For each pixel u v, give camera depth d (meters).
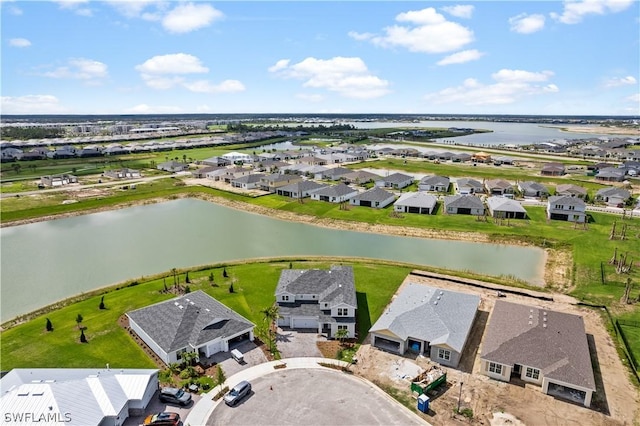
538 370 45.81
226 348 52.56
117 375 43.41
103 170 192.38
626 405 43.00
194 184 160.50
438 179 149.25
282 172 185.00
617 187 142.62
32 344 54.38
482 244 95.75
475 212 116.00
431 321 54.03
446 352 49.69
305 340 55.28
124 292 69.44
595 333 56.38
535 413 41.78
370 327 58.50
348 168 192.62
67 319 60.75
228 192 146.00
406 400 43.62
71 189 150.00
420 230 104.12
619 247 88.38
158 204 137.38
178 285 71.19
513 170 185.12
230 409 42.16
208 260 86.06
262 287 70.75
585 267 78.44
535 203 127.56
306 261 83.50
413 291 63.66
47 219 117.00
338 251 91.44
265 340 55.28
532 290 69.94
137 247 94.25
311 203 130.38
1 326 60.06
